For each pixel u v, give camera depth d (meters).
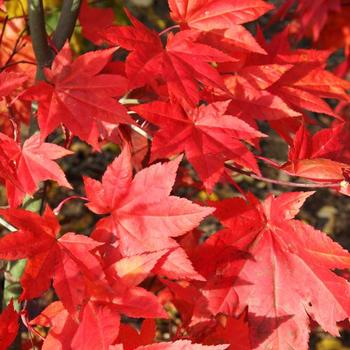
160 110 0.65
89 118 0.64
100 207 0.64
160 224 0.63
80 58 0.65
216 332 0.69
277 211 0.66
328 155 0.69
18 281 0.75
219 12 0.67
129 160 0.64
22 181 0.64
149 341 0.66
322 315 0.65
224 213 0.66
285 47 0.74
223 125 0.65
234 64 0.70
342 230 1.58
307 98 0.72
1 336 0.64
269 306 0.66
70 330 0.63
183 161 1.51
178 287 0.66
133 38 0.65
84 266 0.62
